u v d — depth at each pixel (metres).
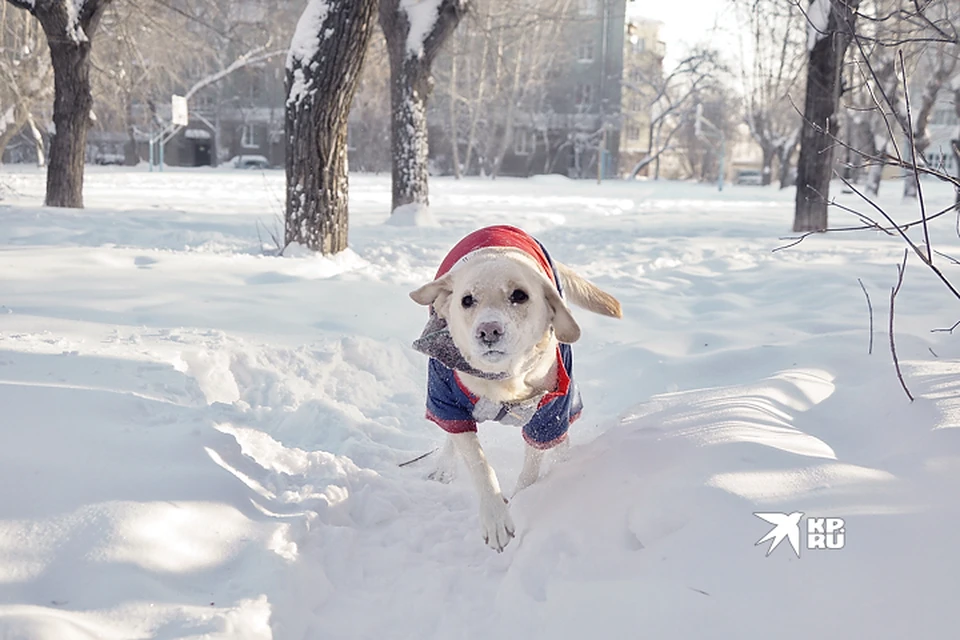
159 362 4.50
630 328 6.46
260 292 6.80
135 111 52.09
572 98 66.31
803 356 4.71
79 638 2.23
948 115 46.69
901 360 4.39
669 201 27.05
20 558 2.54
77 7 14.61
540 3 27.75
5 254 7.75
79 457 3.19
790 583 2.36
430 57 15.34
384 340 5.76
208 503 3.11
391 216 15.42
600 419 4.66
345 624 2.79
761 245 11.46
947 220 16.19
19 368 4.15
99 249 8.20
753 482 2.87
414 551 3.38
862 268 8.28
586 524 3.07
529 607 2.79
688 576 2.52
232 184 30.09
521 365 3.45
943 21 4.39
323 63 8.89
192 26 26.52
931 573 2.26
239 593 2.66
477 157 61.25
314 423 4.41
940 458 2.92
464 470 4.27
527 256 3.70
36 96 24.64
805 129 13.28
